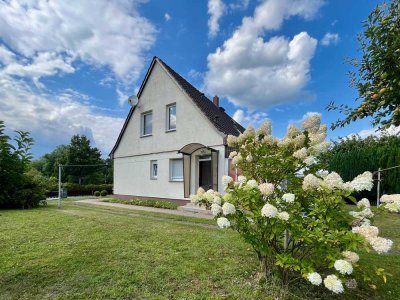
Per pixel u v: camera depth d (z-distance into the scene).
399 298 2.93
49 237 5.19
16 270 3.47
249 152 3.58
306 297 2.89
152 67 14.69
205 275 3.38
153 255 4.11
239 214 3.01
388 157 11.61
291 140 3.28
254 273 3.45
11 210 9.72
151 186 14.10
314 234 2.51
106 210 10.25
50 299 2.75
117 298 2.79
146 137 14.66
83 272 3.42
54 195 19.39
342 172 13.25
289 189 3.10
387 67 2.62
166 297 2.82
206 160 12.09
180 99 12.91
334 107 3.62
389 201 2.53
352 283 2.65
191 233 5.61
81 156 34.66
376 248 2.18
